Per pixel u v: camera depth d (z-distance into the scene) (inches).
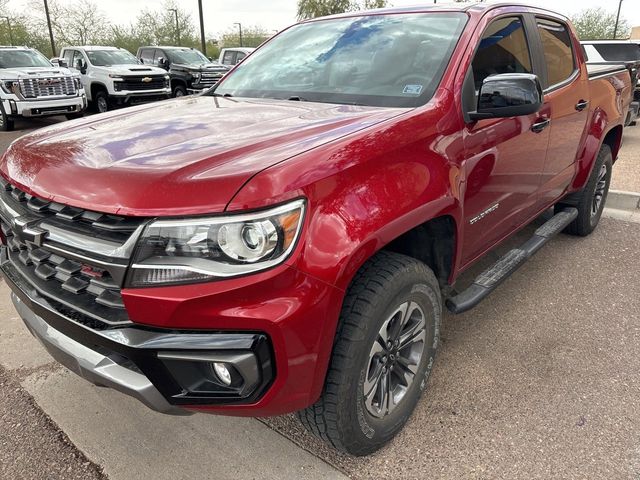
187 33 1726.1
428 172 86.7
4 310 141.4
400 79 105.3
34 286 82.1
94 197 70.4
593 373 111.8
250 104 109.1
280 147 76.0
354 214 72.9
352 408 80.8
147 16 1696.6
